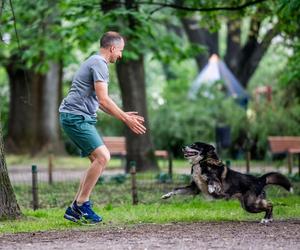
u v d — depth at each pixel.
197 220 10.62
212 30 18.66
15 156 30.09
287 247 8.12
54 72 30.81
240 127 28.52
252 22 23.59
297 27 17.58
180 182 16.81
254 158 28.06
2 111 35.50
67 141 34.00
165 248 8.05
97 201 13.82
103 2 16.58
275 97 29.19
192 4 17.50
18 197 14.73
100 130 34.62
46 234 9.29
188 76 45.97
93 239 8.77
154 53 21.11
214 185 10.14
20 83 30.86
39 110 30.91
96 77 9.71
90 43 19.11
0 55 29.22
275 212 11.48
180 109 31.02
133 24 17.59
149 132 20.88
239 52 33.19
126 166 20.81
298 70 16.77
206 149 10.24
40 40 21.08
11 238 8.99
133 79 20.67
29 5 20.42
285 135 28.22
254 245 8.26
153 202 13.53
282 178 10.45
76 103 9.82
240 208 12.25
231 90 30.92
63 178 20.25
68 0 17.08
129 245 8.26
